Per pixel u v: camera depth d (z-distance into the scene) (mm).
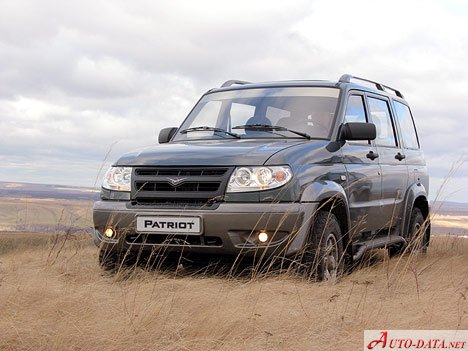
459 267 7035
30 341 4055
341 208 6426
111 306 4828
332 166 6371
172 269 6332
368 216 7074
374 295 5496
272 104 7035
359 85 7598
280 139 6617
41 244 7867
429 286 5926
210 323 4359
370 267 7039
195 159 5918
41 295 5066
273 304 4941
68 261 6988
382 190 7453
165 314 4523
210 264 6082
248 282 5586
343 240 6559
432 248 9383
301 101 6980
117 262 6375
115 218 6047
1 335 4109
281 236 5703
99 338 4078
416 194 8414
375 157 7402
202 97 7676
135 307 4734
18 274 6270
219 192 5758
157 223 5863
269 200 5695
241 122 6977
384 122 8031
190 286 5523
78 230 7473
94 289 5445
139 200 6055
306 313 4730
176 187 5883
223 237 5703
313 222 5898
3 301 4859
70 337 4082
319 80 7355
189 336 4211
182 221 5777
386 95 8328
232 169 5793
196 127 7121
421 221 8750
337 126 6750
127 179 6121
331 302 5066
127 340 4094
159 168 5996
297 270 5852
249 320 4430
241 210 5664
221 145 6250
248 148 6004
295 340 4207
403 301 5242
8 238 8055
